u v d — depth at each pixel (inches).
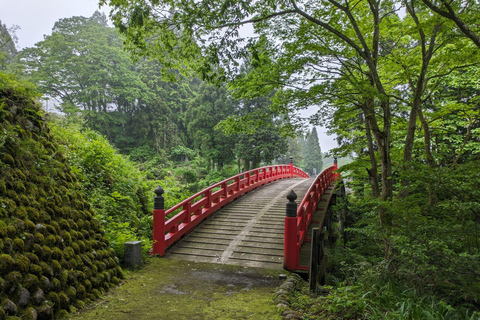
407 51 346.0
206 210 362.0
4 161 156.7
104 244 209.9
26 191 161.9
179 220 304.5
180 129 1571.1
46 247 153.8
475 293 170.7
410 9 298.0
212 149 1193.4
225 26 247.1
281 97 306.2
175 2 254.7
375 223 258.1
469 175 186.9
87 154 322.3
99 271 190.1
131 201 334.0
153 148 1328.7
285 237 251.4
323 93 274.5
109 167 354.0
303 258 273.4
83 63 1210.0
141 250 244.5
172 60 317.1
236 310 171.3
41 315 135.6
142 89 1384.1
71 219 188.2
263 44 292.8
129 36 281.3
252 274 235.9
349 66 322.3
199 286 208.5
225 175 1128.8
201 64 299.6
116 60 1304.1
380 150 293.0
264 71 300.4
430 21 249.6
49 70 1175.0
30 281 135.8
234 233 323.9
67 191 196.1
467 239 195.3
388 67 343.6
